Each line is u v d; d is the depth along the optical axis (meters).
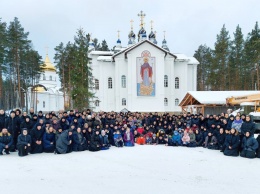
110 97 44.66
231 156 11.17
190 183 7.15
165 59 44.06
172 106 43.97
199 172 8.38
